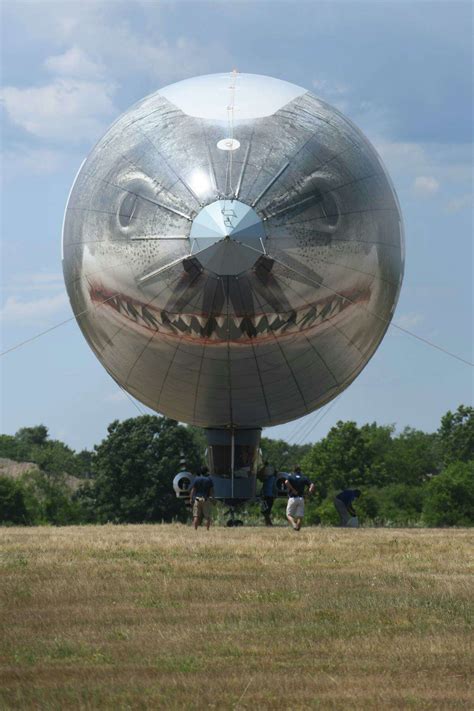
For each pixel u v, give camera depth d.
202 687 40.12
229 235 98.81
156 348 108.38
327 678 41.34
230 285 101.06
